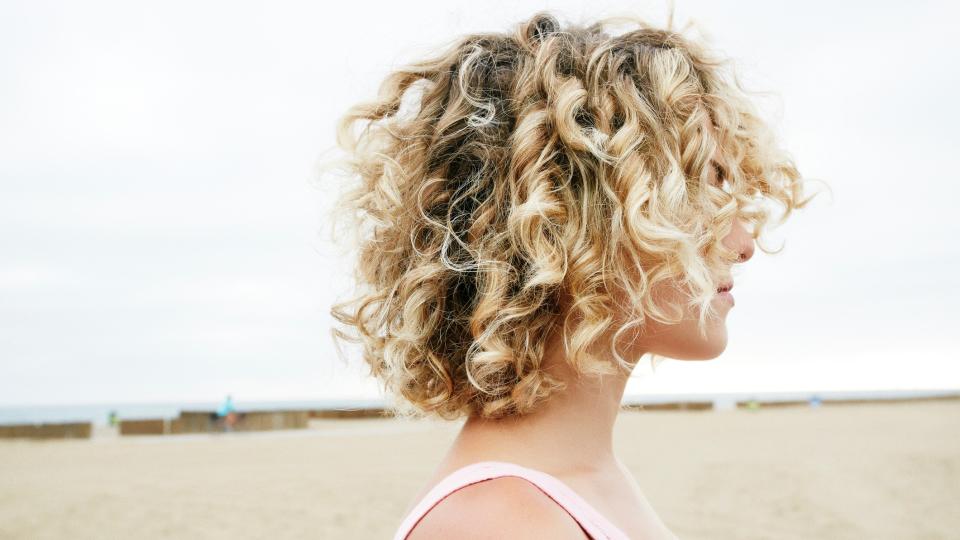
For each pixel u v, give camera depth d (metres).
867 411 36.81
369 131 1.13
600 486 0.93
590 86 0.92
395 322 0.98
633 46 0.98
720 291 0.99
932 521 9.15
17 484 12.98
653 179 0.88
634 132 0.88
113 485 12.80
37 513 10.17
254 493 11.64
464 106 0.97
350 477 13.40
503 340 0.87
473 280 0.92
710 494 11.12
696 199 0.91
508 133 0.94
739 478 12.55
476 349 0.89
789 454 15.98
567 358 0.85
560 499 0.78
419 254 0.94
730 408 46.84
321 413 47.62
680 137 0.93
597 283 0.87
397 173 1.01
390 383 1.02
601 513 0.88
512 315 0.84
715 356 0.98
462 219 0.94
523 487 0.78
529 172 0.86
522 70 0.97
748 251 1.09
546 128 0.90
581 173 0.87
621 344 0.94
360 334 1.06
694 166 0.92
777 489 11.46
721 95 1.04
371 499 10.91
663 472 13.38
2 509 10.48
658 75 0.94
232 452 19.66
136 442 24.66
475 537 0.72
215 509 10.29
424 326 0.92
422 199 0.96
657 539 0.96
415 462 16.31
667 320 0.89
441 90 1.04
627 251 0.88
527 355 0.87
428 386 0.95
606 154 0.86
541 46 0.95
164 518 9.73
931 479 12.05
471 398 0.93
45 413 83.06
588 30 1.06
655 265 0.88
